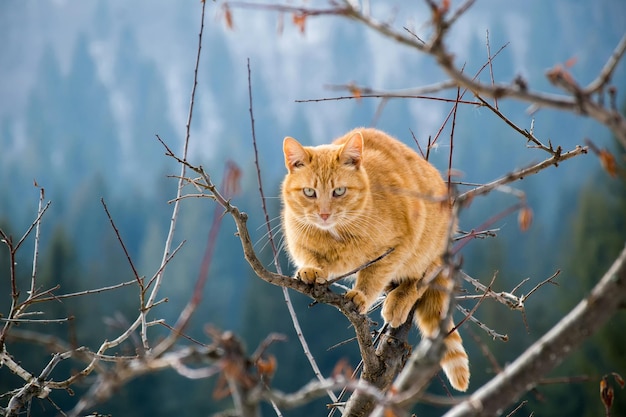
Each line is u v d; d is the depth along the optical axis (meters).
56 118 121.44
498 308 24.22
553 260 40.91
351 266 6.48
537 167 5.11
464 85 2.64
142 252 54.16
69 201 73.50
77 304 22.44
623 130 2.54
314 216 6.38
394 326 6.23
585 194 27.67
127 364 2.70
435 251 6.74
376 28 2.67
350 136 7.03
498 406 2.88
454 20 2.62
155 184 63.28
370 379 5.28
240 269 48.12
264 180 52.19
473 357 22.45
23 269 21.17
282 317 30.97
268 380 2.69
